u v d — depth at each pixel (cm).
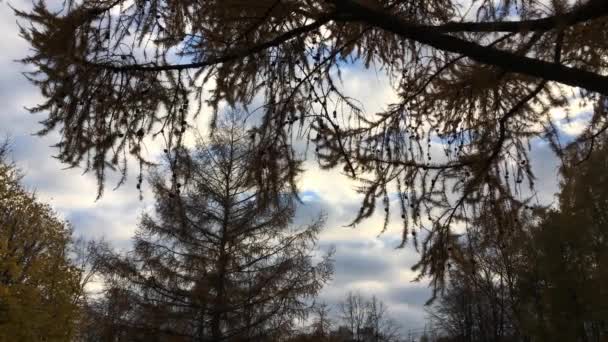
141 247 1330
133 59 313
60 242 1977
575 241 1742
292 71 347
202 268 1338
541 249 1812
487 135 428
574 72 281
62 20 289
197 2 309
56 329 1658
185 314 1288
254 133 362
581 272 1798
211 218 1361
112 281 1298
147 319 1266
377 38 385
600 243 1748
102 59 306
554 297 1859
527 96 400
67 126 313
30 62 295
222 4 305
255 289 1312
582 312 1822
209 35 321
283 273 1330
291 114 358
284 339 1325
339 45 358
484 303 3303
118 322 1266
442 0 372
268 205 373
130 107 321
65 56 294
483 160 430
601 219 1673
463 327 3634
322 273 1360
